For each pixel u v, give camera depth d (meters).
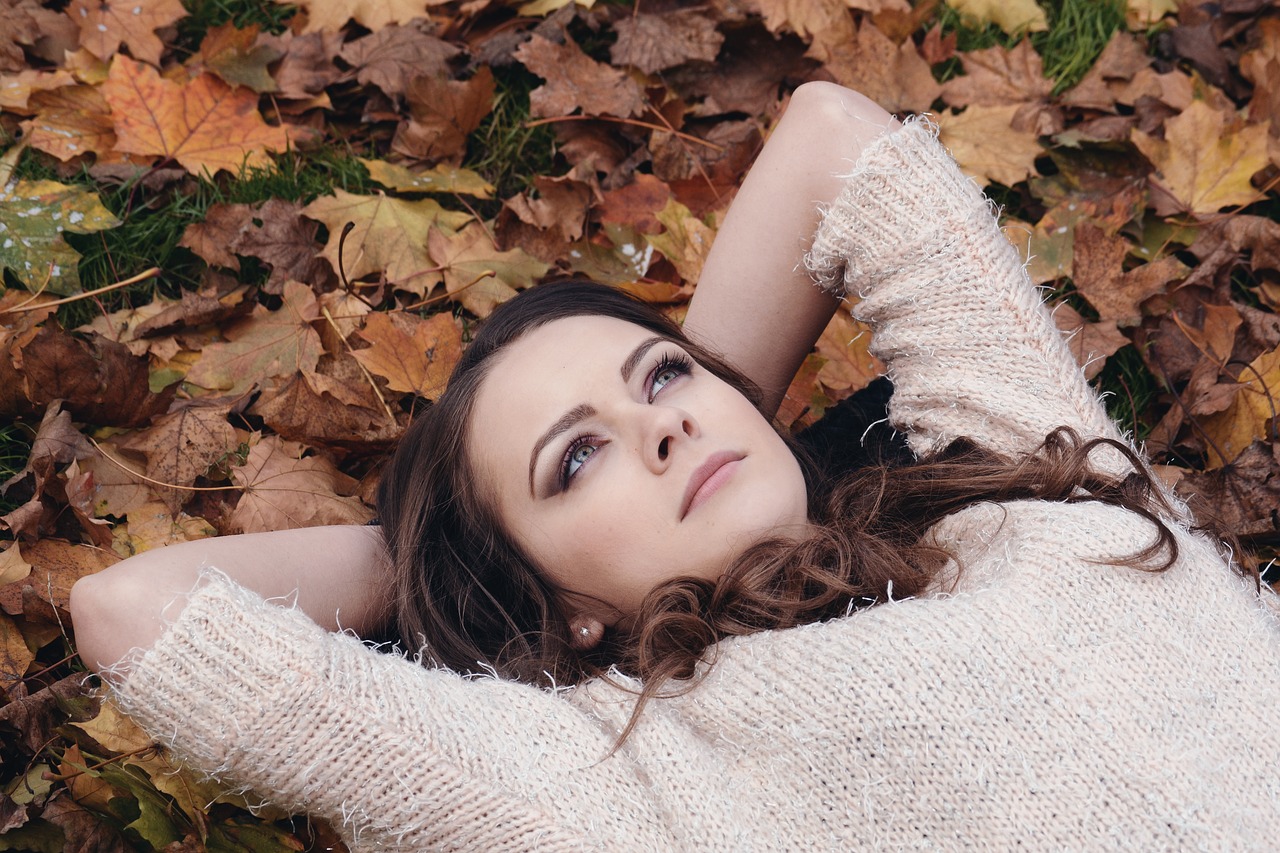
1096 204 2.36
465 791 1.29
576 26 2.65
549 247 2.31
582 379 1.59
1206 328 2.11
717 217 2.32
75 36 2.47
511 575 1.67
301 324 2.10
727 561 1.52
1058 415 1.63
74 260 2.13
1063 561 1.36
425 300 2.20
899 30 2.60
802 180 1.83
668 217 2.23
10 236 2.11
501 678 1.56
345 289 2.14
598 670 1.56
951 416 1.68
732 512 1.52
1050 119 2.49
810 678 1.33
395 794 1.29
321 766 1.30
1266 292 2.25
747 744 1.35
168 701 1.32
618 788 1.31
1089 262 2.21
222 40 2.39
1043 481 1.56
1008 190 2.47
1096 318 2.25
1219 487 1.92
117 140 2.30
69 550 1.81
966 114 2.46
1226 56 2.62
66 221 2.14
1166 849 1.21
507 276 2.23
